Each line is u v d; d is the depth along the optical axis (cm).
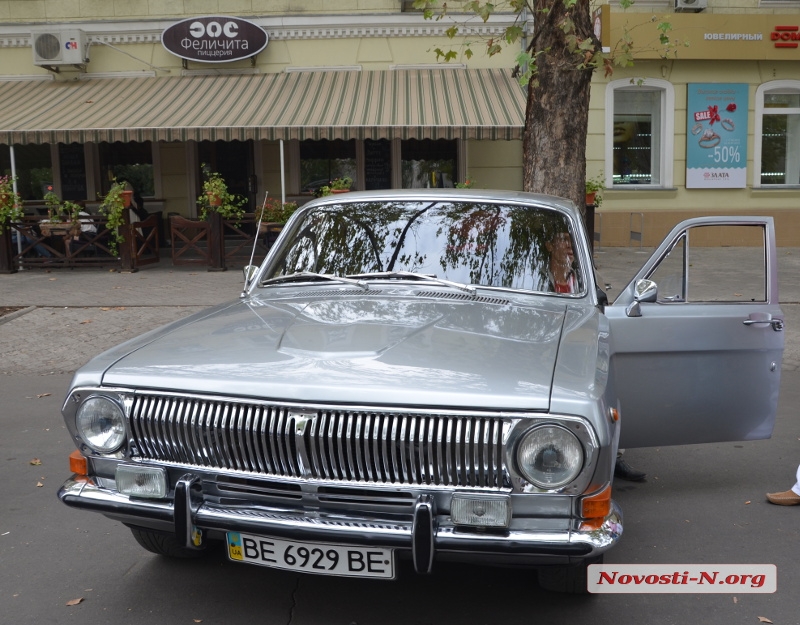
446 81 1541
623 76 1650
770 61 1661
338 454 288
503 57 1603
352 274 420
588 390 285
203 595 366
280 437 291
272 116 1377
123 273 1397
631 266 1394
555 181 802
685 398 444
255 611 350
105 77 1644
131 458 313
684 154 1681
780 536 432
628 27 1612
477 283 405
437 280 404
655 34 1611
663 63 1650
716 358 444
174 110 1432
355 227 443
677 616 347
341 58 1623
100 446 315
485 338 329
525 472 278
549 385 287
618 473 530
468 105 1401
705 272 452
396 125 1308
